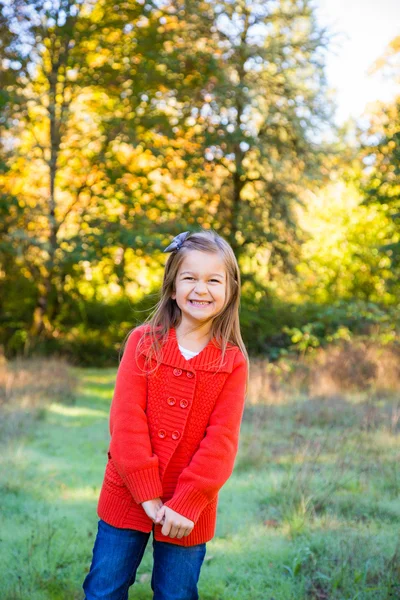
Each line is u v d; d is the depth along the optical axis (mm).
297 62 13445
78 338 13547
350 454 4910
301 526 3506
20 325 13633
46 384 8219
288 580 2910
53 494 4125
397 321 10859
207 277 2035
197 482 1879
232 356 2059
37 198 12562
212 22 13086
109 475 2029
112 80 12734
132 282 12898
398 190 8562
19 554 3105
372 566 2986
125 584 1970
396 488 4188
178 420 1963
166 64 12453
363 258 14234
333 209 15156
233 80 13461
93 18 12789
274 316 13680
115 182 12383
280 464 4855
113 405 2004
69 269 13484
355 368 8617
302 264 14562
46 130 13508
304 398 7715
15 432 5613
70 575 2949
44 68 12727
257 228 13703
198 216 13578
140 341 2049
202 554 2031
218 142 12867
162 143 12992
